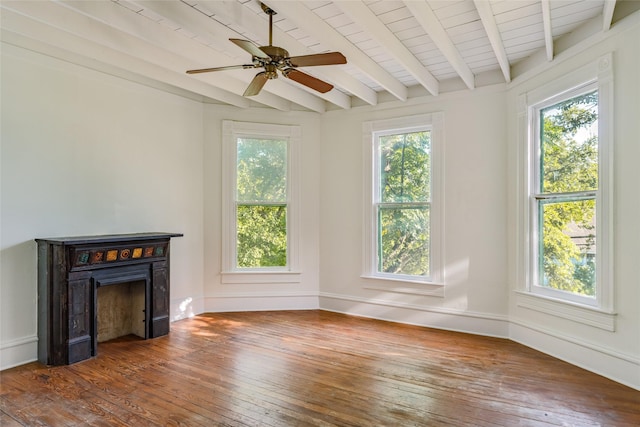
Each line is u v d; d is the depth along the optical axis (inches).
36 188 130.0
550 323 136.3
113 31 120.0
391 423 91.9
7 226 123.2
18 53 124.7
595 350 119.0
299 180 200.4
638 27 105.1
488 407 99.4
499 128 156.9
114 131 153.1
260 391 108.2
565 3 107.9
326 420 93.1
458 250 165.5
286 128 199.2
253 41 123.6
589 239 123.6
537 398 104.0
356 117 192.1
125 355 135.9
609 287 113.7
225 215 193.3
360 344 147.7
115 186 153.6
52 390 108.4
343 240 195.8
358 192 191.5
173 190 176.9
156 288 155.8
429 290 171.6
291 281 200.7
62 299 125.9
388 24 119.5
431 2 106.6
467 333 161.9
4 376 117.2
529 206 144.4
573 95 127.6
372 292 187.2
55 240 123.9
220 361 130.4
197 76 149.4
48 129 133.0
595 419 93.4
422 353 138.3
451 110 167.2
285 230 201.3
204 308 193.2
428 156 174.7
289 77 115.1
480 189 160.7
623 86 109.3
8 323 123.6
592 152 122.4
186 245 183.2
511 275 153.3
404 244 180.9
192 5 107.3
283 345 146.5
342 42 127.1
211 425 90.7
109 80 151.2
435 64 151.5
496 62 149.4
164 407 99.1
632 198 107.4
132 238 142.6
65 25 107.9
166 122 173.8
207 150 192.1
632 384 108.4
